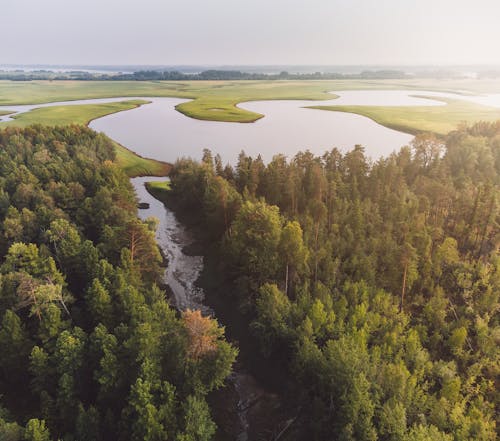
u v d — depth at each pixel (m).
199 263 82.88
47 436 36.25
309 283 59.72
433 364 46.34
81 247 65.12
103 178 104.56
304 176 92.19
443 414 37.56
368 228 73.00
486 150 105.75
